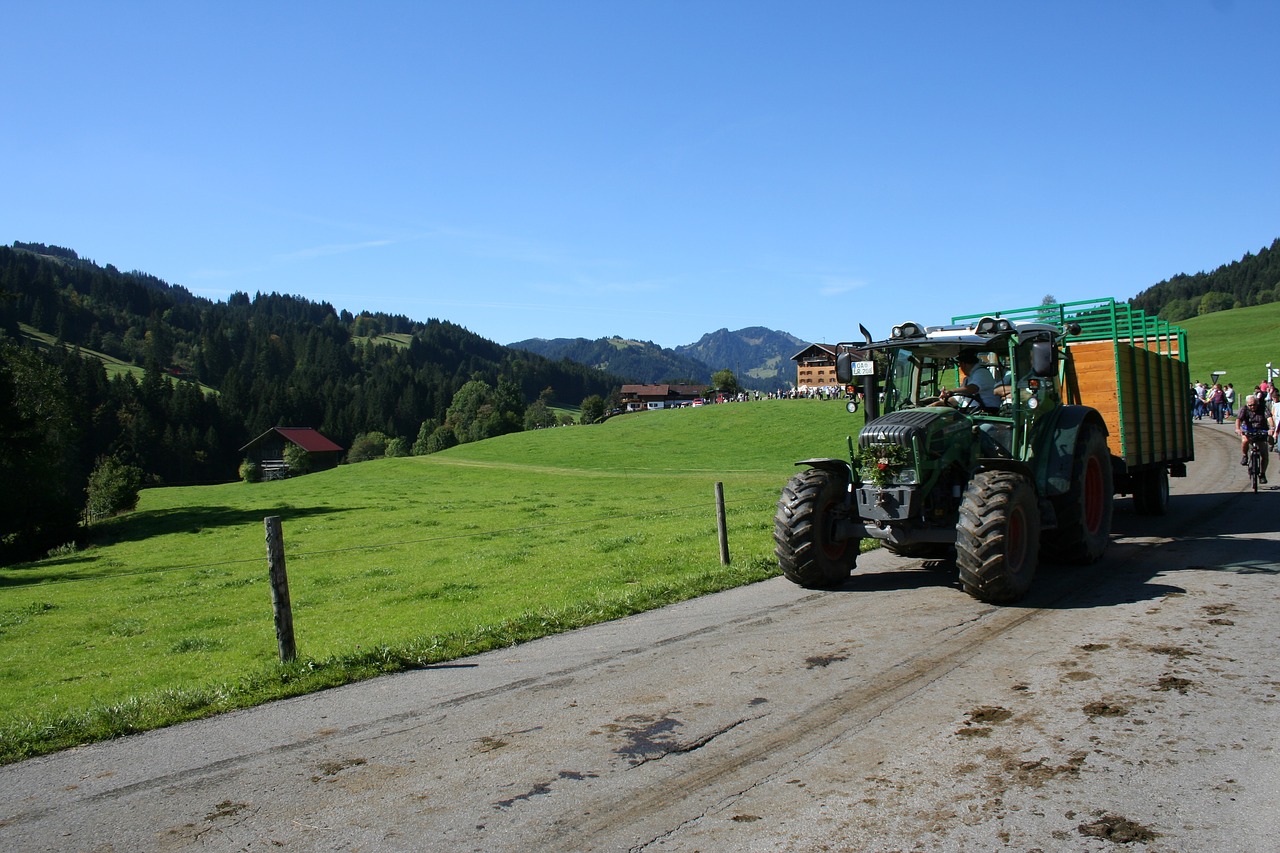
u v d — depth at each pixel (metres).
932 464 8.82
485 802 4.35
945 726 5.07
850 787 4.31
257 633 11.38
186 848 4.01
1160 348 15.30
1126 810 3.93
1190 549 10.58
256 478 117.81
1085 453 9.83
